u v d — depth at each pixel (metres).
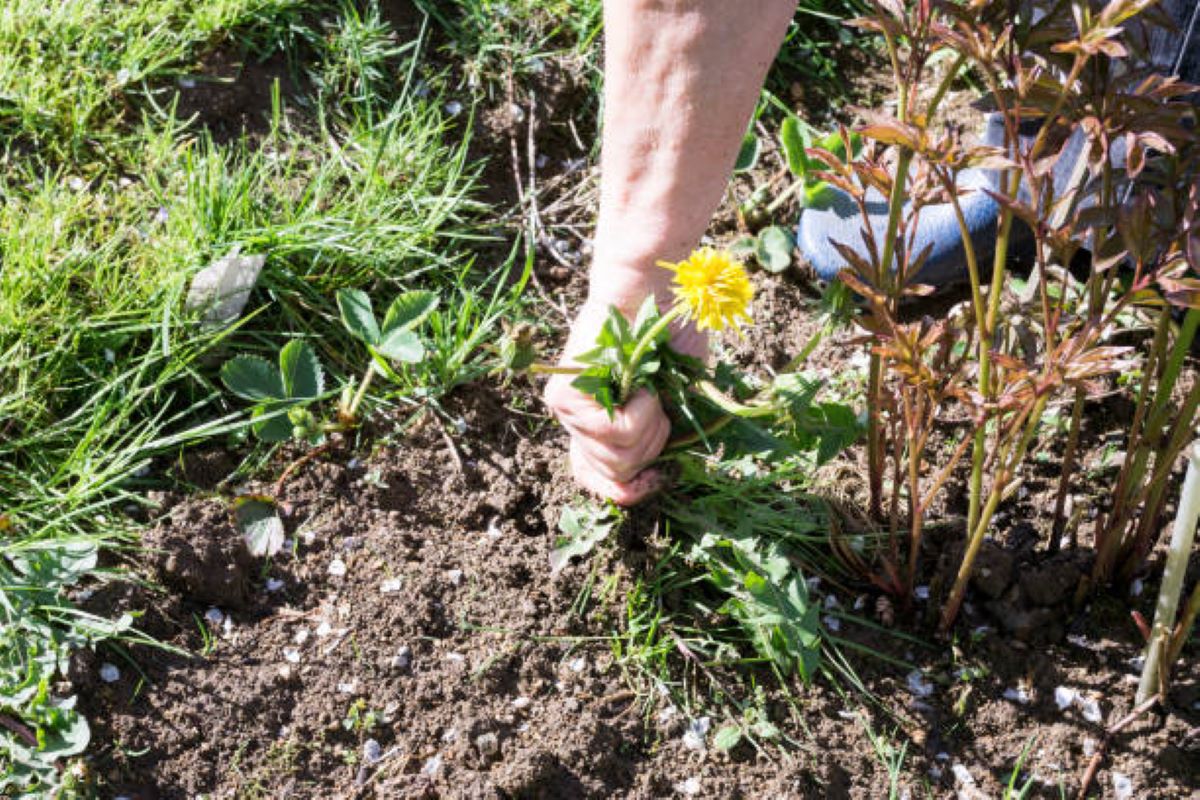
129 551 1.21
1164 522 1.27
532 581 1.24
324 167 1.39
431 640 1.21
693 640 1.22
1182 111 1.04
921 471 1.30
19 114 1.38
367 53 1.48
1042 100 1.05
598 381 1.13
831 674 1.21
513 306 1.37
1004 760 1.19
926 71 1.57
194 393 1.29
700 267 1.06
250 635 1.20
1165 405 1.16
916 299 1.42
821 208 1.40
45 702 1.13
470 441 1.31
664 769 1.17
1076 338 1.07
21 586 1.16
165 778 1.13
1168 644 1.16
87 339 1.28
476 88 1.50
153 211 1.36
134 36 1.44
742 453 1.21
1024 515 1.28
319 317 1.35
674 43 1.05
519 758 1.15
